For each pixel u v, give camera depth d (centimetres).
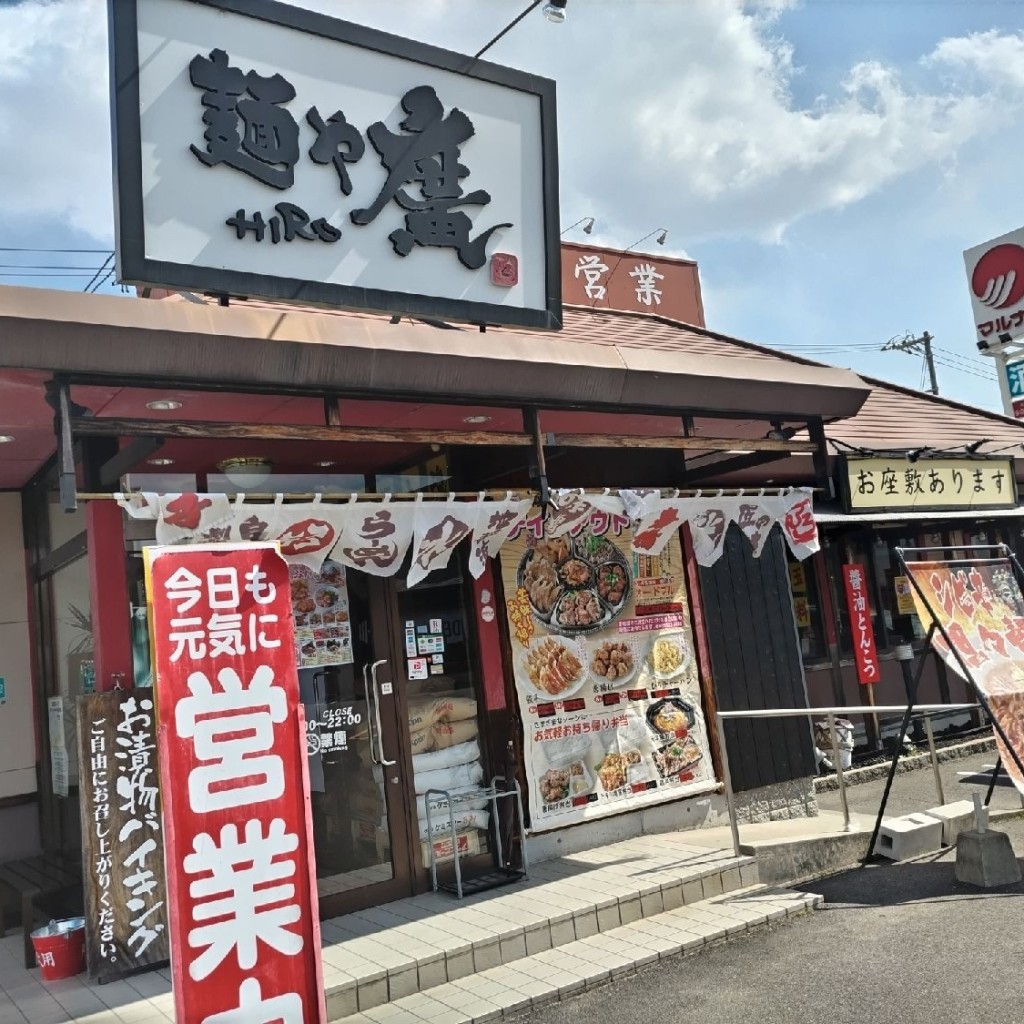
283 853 396
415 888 642
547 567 731
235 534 507
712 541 715
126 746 531
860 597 1052
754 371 681
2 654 749
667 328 1060
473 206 597
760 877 661
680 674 789
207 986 371
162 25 490
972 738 1160
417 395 540
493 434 567
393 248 564
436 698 680
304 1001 388
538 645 716
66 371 432
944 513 1030
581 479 803
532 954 555
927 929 558
